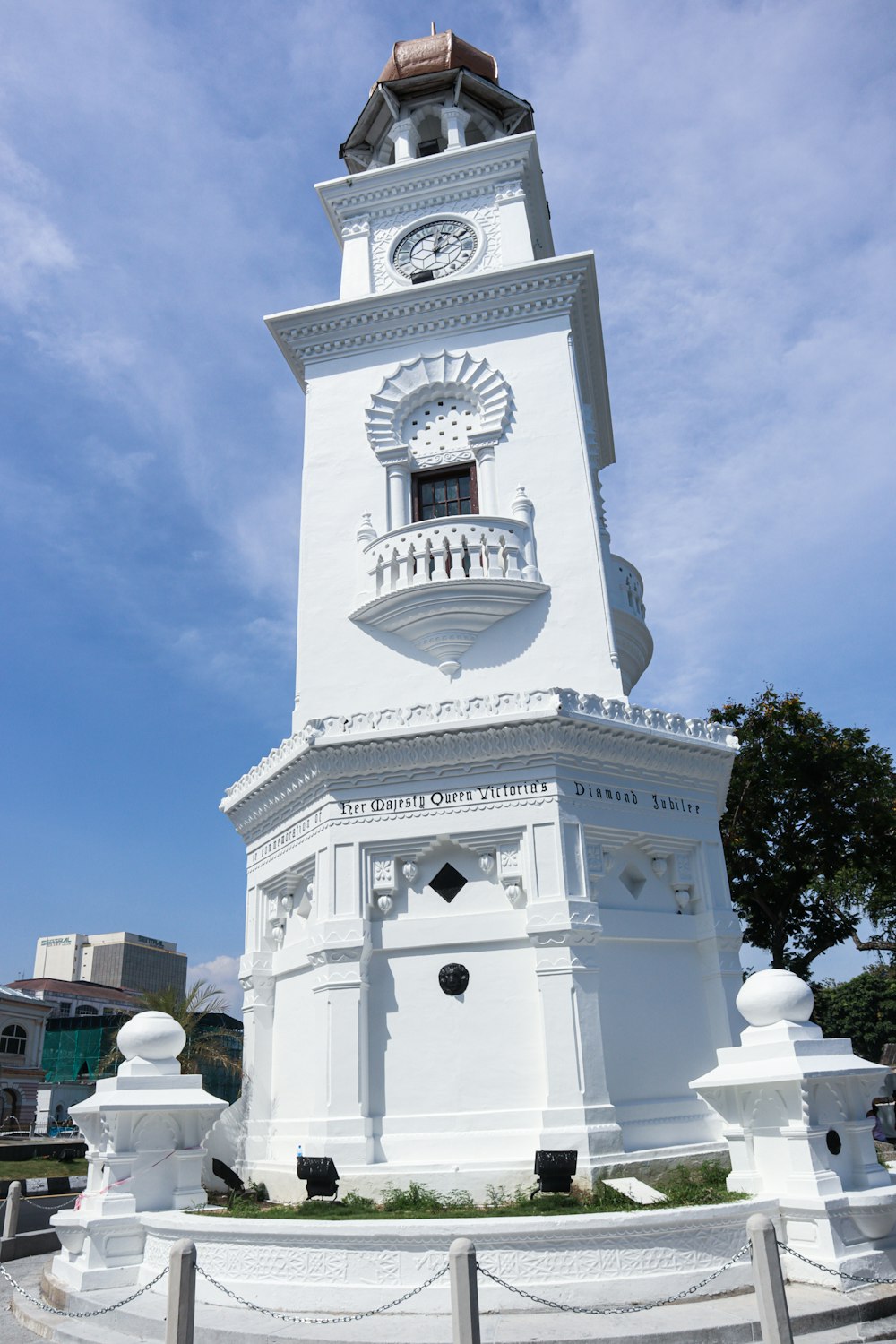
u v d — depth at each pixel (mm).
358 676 18469
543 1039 13766
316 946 14758
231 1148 16375
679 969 15938
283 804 17031
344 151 26984
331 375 21297
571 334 20672
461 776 15281
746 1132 11992
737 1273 10523
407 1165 13422
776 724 30234
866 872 33656
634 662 21609
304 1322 9750
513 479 19344
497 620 18141
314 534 19922
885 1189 11312
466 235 22562
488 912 14750
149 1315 10719
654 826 16000
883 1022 57906
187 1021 27422
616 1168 13000
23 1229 19562
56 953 113688
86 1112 14000
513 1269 10242
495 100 26266
